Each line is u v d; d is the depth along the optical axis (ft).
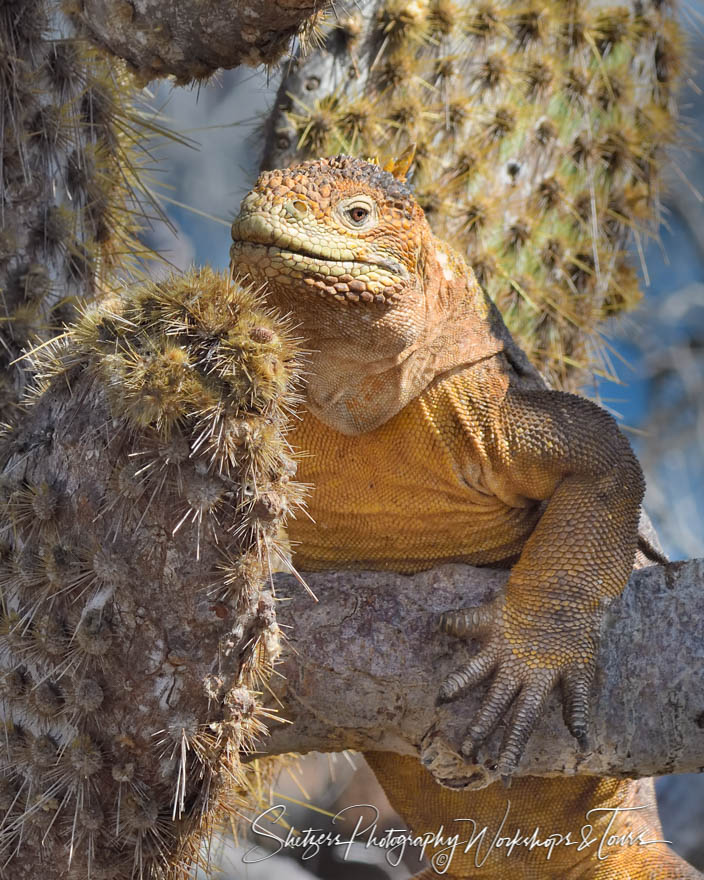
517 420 26.96
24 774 21.42
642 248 43.70
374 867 56.75
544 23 38.83
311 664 24.11
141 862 20.84
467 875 30.27
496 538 28.91
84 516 19.94
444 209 37.35
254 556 19.61
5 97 27.48
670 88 43.65
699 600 24.02
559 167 39.42
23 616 20.76
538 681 23.85
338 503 28.25
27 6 27.86
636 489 26.35
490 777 23.98
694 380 80.89
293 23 24.54
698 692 23.30
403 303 24.82
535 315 38.91
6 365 27.12
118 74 31.71
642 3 41.63
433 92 37.91
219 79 30.32
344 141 37.01
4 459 21.85
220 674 20.18
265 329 19.44
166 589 19.71
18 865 21.66
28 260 27.96
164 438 18.97
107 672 20.36
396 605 24.84
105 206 30.17
